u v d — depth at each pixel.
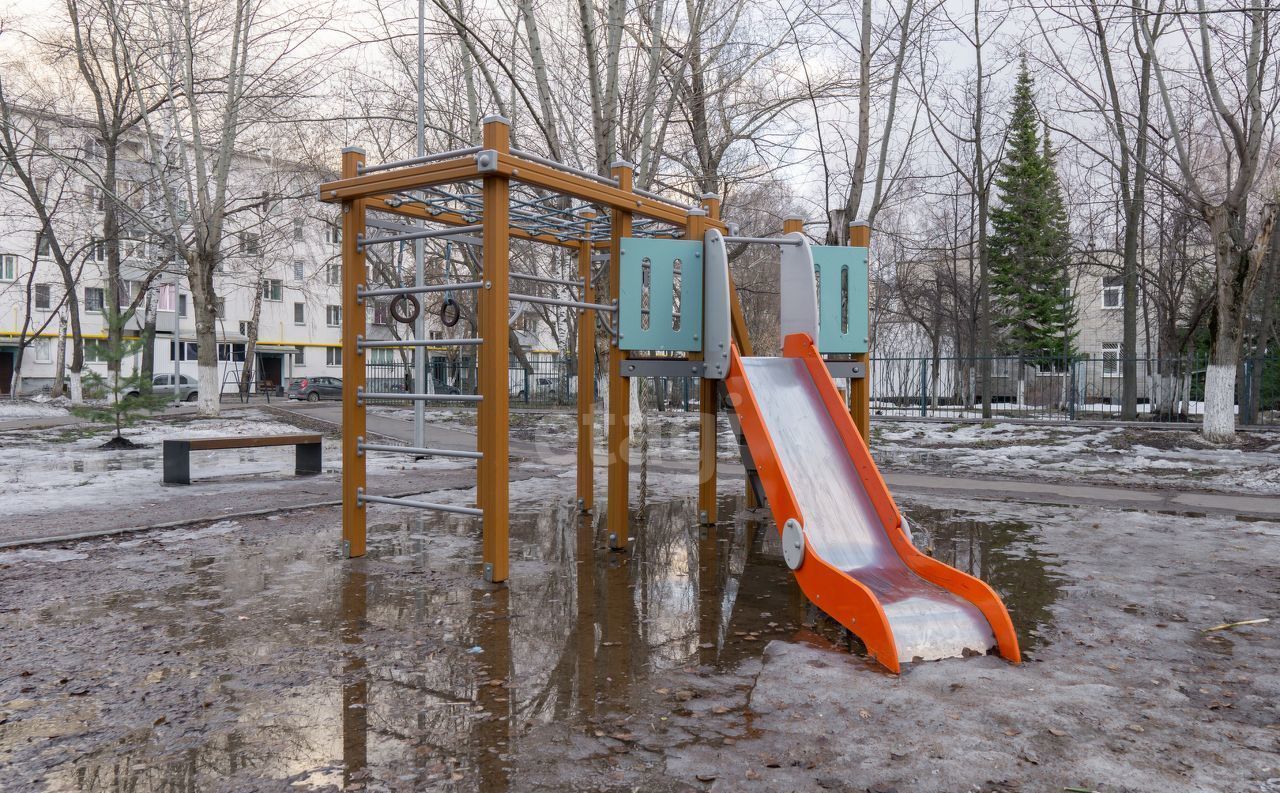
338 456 14.47
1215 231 16.02
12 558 6.18
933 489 10.45
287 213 27.05
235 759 2.90
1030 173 35.06
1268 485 10.90
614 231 6.60
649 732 3.14
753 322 31.56
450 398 5.73
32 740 3.06
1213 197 19.06
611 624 4.62
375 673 3.79
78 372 28.94
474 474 11.57
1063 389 28.11
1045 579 5.73
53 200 33.19
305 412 25.58
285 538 7.05
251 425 21.23
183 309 46.41
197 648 4.13
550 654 4.08
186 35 21.06
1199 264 26.92
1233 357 16.02
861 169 15.03
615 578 5.74
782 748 3.00
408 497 9.29
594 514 8.48
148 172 29.14
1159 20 16.75
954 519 8.31
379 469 12.33
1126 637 4.41
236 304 48.94
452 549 6.66
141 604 4.95
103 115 25.77
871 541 5.15
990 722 3.24
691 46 13.75
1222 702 3.46
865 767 2.84
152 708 3.37
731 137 17.00
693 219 6.72
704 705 3.42
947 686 3.65
